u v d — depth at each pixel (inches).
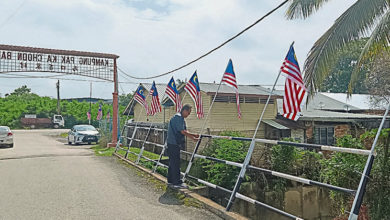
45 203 244.7
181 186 285.0
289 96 225.3
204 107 676.1
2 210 227.0
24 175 360.8
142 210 227.6
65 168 411.2
